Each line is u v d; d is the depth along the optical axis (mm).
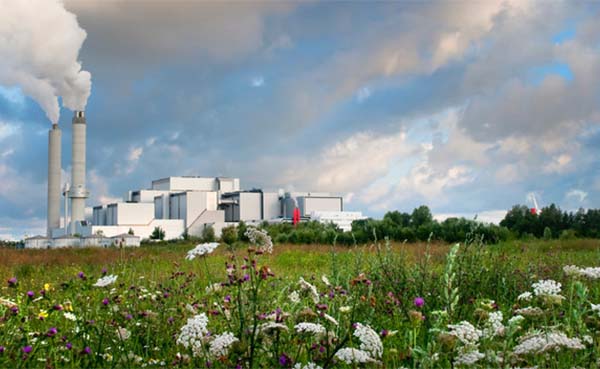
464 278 6234
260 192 137000
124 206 121438
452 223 34906
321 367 2834
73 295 4957
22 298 5547
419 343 4062
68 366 3502
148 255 16609
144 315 4418
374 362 2906
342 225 128250
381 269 6879
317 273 9688
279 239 42688
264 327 3160
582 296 3320
